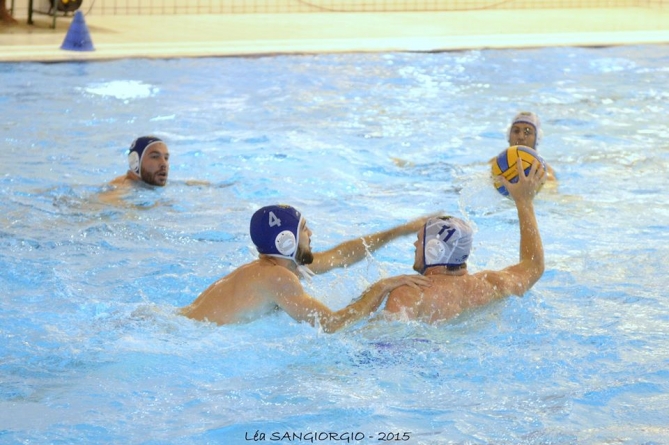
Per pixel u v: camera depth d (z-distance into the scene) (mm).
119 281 14750
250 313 12422
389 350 11789
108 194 19719
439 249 12648
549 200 19719
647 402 10578
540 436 9734
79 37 39312
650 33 49125
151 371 11312
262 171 22219
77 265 15461
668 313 13438
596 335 12539
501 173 14789
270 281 12273
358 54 41375
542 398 10688
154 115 28594
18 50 38875
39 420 10078
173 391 10812
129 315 13039
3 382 10969
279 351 11828
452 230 12688
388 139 25875
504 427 9953
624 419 10156
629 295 14172
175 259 15914
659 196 20172
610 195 20250
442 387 10953
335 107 30453
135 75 35469
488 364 11547
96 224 17734
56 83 33469
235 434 9781
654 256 16078
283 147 24703
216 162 23125
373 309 12367
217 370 11359
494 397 10703
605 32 49625
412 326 12219
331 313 12141
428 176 21766
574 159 23672
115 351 11852
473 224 18016
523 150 14812
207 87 33469
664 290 14414
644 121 28797
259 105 30531
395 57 40938
